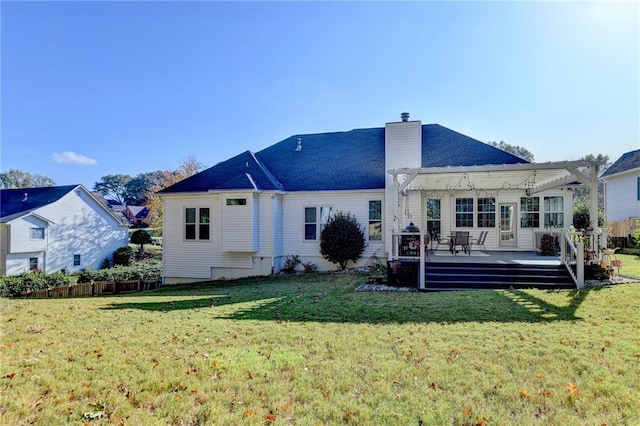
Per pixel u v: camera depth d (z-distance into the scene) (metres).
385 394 3.68
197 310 8.41
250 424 3.15
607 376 4.00
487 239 15.77
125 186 87.81
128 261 30.94
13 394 3.70
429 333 5.79
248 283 14.31
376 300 8.90
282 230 17.17
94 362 4.64
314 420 3.21
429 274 11.12
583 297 8.36
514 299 8.48
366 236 16.28
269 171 18.45
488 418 3.21
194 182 17.70
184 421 3.21
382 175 16.75
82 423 3.16
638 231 17.62
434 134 17.83
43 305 9.83
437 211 16.17
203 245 17.08
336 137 19.80
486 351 4.87
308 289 11.34
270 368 4.38
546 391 3.70
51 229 26.69
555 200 15.31
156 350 5.12
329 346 5.20
